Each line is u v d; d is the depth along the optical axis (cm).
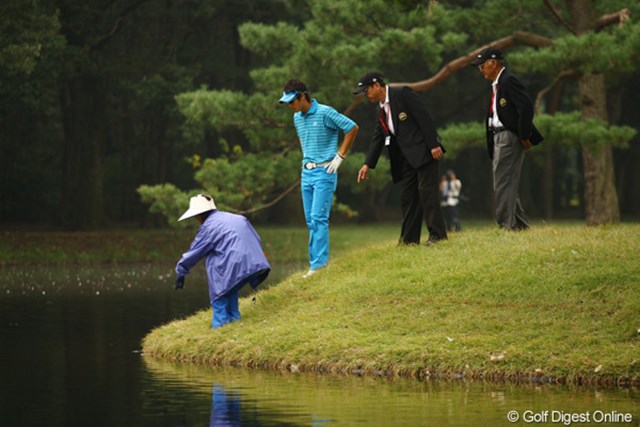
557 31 8225
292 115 6219
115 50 9300
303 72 6059
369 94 3055
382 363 2367
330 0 6138
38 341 3084
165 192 6262
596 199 6103
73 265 7438
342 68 5900
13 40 7244
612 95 10225
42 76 7956
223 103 6159
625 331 2331
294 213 10800
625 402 1962
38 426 1827
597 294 2559
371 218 11544
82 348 2925
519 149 3131
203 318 3000
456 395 2064
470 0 8231
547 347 2300
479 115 11381
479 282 2738
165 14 9244
